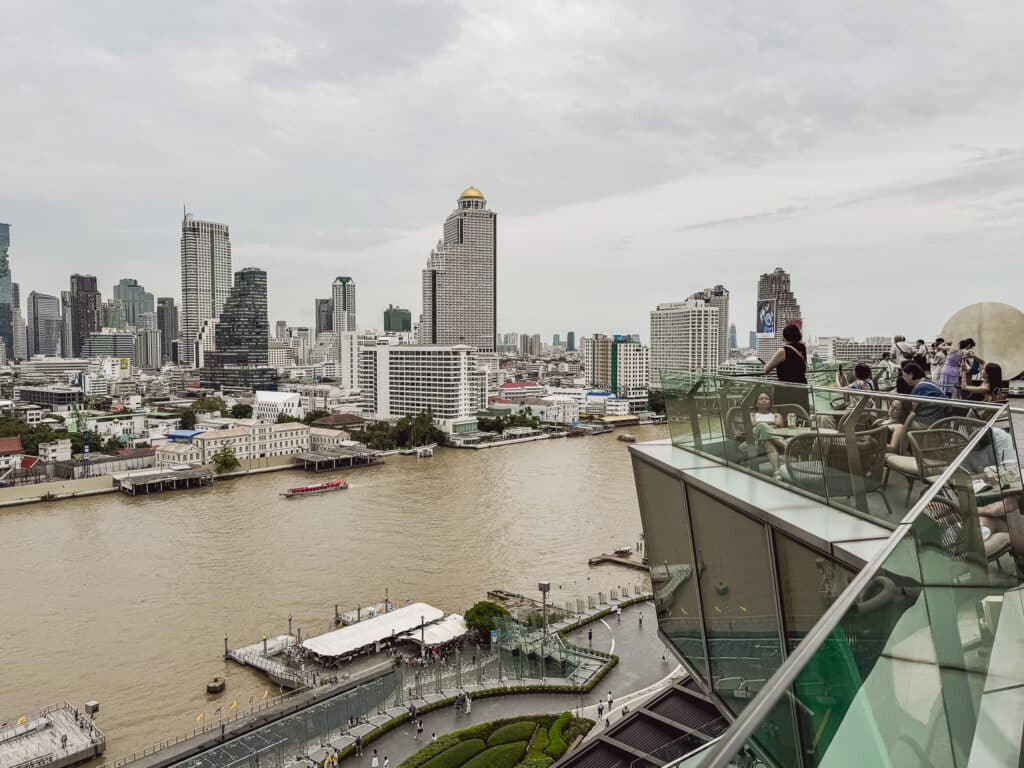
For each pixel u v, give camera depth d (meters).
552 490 142.62
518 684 67.25
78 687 64.31
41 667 67.62
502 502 131.25
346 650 69.31
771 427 13.70
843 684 4.83
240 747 55.09
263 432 190.75
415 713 61.69
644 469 18.94
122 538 108.88
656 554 18.91
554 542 106.62
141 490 150.38
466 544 105.06
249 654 70.06
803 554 11.20
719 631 14.83
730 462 15.52
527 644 73.94
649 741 37.94
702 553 15.44
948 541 6.69
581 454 198.88
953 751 5.80
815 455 12.32
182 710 61.00
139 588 87.19
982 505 7.44
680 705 41.25
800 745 4.38
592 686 67.50
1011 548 7.61
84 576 91.19
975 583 6.86
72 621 77.62
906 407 10.05
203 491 149.75
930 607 6.11
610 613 84.06
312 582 89.62
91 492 148.00
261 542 105.81
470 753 55.62
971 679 6.32
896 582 5.70
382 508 127.00
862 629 5.17
